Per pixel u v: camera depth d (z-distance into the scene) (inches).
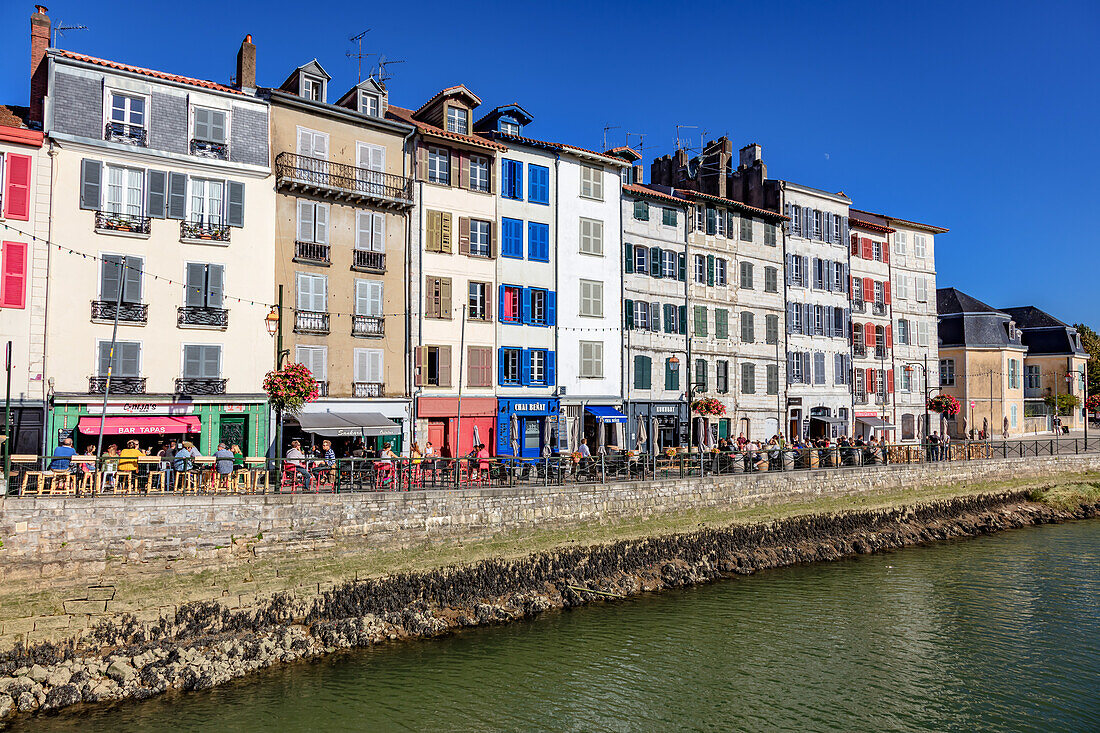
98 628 667.4
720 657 743.1
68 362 959.0
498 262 1343.5
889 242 2022.6
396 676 671.1
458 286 1293.1
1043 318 2709.2
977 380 2279.8
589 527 990.4
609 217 1486.2
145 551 711.1
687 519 1084.5
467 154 1317.7
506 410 1330.0
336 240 1175.0
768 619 856.3
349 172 1188.5
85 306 973.2
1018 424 2351.1
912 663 738.2
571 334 1416.1
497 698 639.8
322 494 805.9
